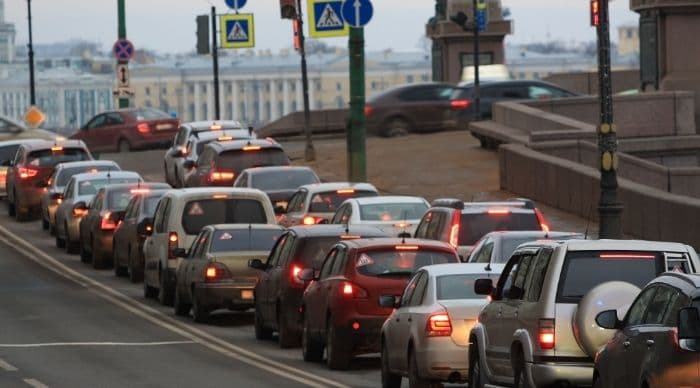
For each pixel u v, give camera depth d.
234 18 139.00
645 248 37.06
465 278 45.03
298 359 55.12
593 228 82.94
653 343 31.08
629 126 111.94
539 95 138.38
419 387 44.19
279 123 153.50
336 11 85.69
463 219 61.25
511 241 54.16
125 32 148.75
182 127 121.12
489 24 164.00
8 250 97.81
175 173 115.00
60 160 112.56
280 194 87.00
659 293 32.19
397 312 46.47
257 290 61.00
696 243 72.75
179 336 62.12
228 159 97.81
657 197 77.00
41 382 48.47
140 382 48.41
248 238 65.50
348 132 81.62
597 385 34.75
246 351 57.50
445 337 43.50
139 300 75.31
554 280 36.78
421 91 138.50
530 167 93.75
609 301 35.69
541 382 36.47
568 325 36.44
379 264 50.53
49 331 63.62
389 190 100.69
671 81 120.25
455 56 165.75
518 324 38.06
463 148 119.06
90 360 54.53
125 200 89.19
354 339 50.19
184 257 68.19
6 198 127.00
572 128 103.31
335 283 51.00
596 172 86.62
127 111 145.88
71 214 96.06
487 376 40.53
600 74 58.66
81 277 85.25
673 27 120.50
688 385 29.67
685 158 110.12
